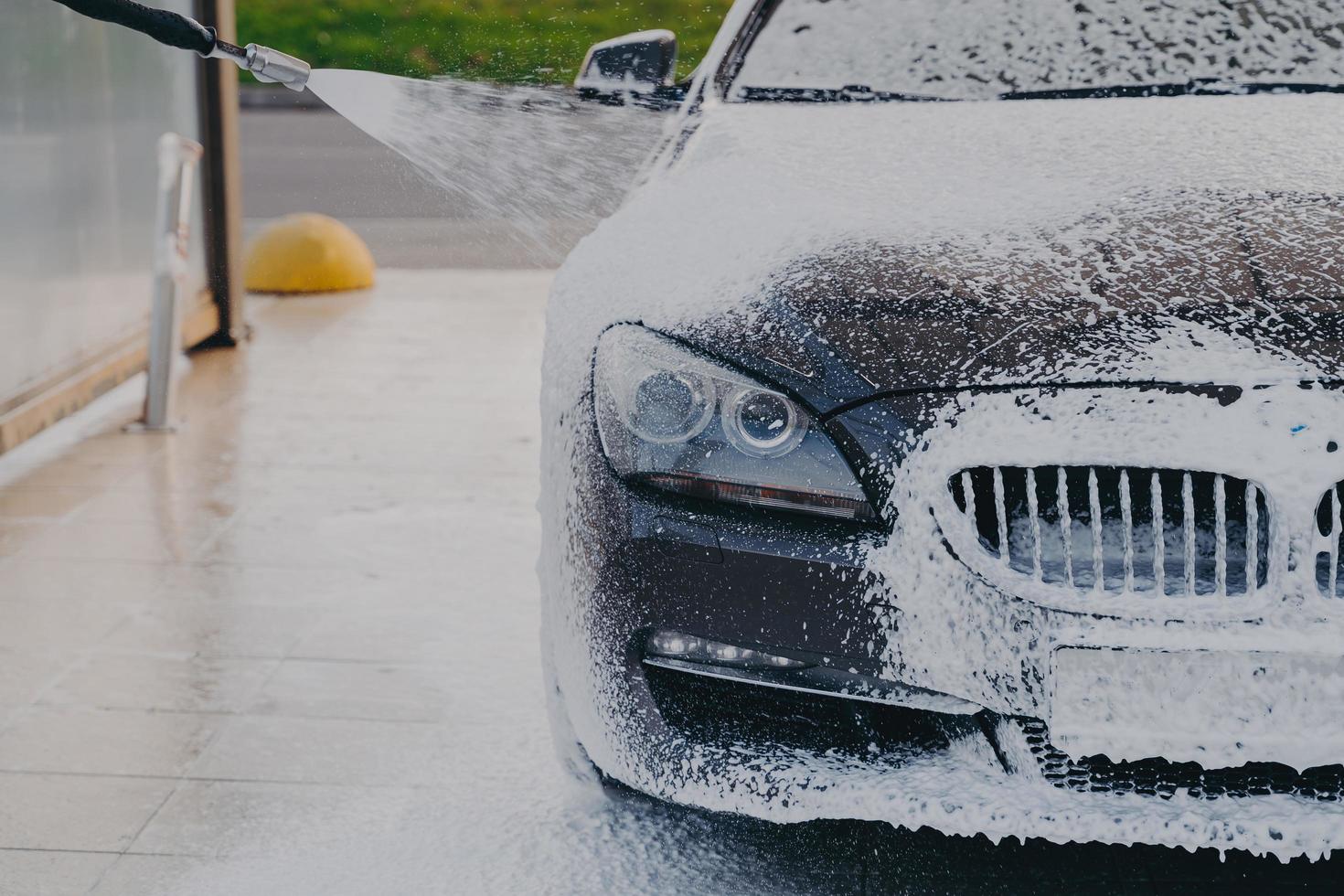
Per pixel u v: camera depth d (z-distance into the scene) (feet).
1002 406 7.60
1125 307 7.91
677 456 8.04
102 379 19.92
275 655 12.43
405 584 14.05
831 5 12.92
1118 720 7.43
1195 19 12.25
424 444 18.76
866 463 7.74
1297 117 10.70
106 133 20.42
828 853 9.16
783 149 10.70
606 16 64.90
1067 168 9.73
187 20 8.82
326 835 9.55
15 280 17.80
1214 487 7.50
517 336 24.90
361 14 70.08
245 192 41.34
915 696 7.75
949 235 8.75
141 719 11.25
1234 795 7.61
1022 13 12.51
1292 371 7.50
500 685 11.80
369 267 29.40
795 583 7.76
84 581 14.11
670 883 8.87
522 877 8.97
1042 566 7.66
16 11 17.81
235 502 16.49
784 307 8.20
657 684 8.26
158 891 8.93
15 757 10.64
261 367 22.85
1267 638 7.29
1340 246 8.32
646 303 8.59
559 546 8.50
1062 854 9.11
